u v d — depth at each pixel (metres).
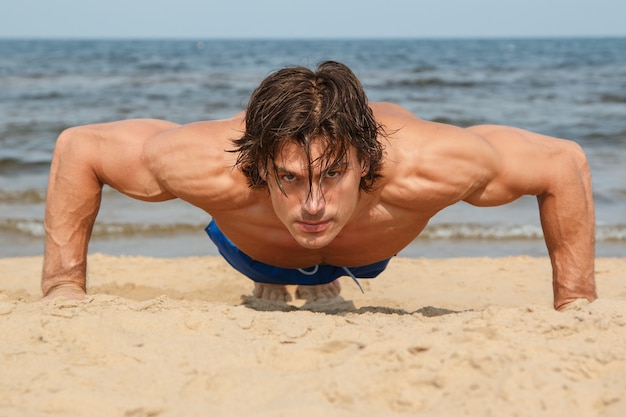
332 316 2.57
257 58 43.16
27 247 6.56
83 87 21.17
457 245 6.69
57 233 2.83
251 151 2.30
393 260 5.56
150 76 25.94
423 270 5.22
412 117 2.62
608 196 8.23
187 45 84.44
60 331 2.30
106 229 6.98
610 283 4.70
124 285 4.46
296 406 1.81
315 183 2.21
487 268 5.30
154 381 2.00
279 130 2.17
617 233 6.90
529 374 1.91
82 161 2.75
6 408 1.87
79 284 2.87
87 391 1.94
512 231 7.02
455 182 2.49
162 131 2.71
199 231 7.09
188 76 25.97
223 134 2.54
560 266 2.78
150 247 6.56
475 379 1.92
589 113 15.79
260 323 2.41
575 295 2.75
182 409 1.84
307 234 2.29
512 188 2.60
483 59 42.31
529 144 2.62
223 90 20.52
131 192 2.74
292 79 2.22
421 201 2.53
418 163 2.48
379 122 2.49
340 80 2.24
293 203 2.25
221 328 2.37
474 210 7.84
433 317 2.55
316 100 2.19
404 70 30.47
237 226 2.72
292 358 2.13
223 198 2.57
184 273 5.08
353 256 2.86
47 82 22.91
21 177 9.41
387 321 2.48
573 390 1.86
